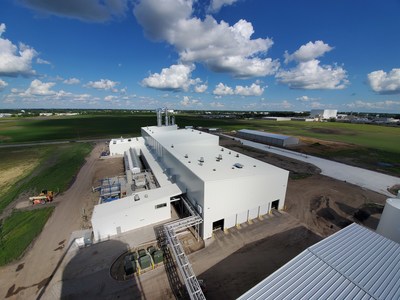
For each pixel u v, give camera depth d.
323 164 50.69
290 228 24.47
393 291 10.34
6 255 20.80
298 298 10.00
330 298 9.97
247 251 20.92
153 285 17.30
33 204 30.94
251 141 83.31
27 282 17.70
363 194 33.69
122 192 31.77
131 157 46.88
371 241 14.09
